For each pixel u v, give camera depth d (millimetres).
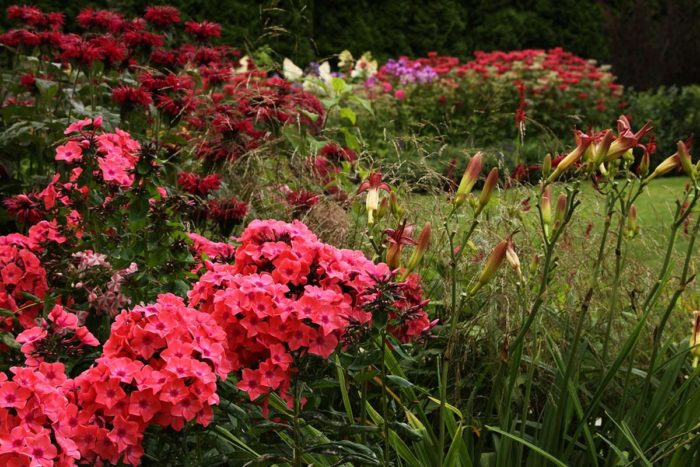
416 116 9695
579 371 2557
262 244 2352
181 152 3814
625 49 13719
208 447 2338
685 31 13867
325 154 4305
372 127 8344
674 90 11828
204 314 2078
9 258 2631
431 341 2771
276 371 2090
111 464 2039
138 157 2648
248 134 3975
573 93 10789
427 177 3285
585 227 3436
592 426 2547
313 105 4762
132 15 8961
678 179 10523
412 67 10633
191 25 4461
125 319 2023
